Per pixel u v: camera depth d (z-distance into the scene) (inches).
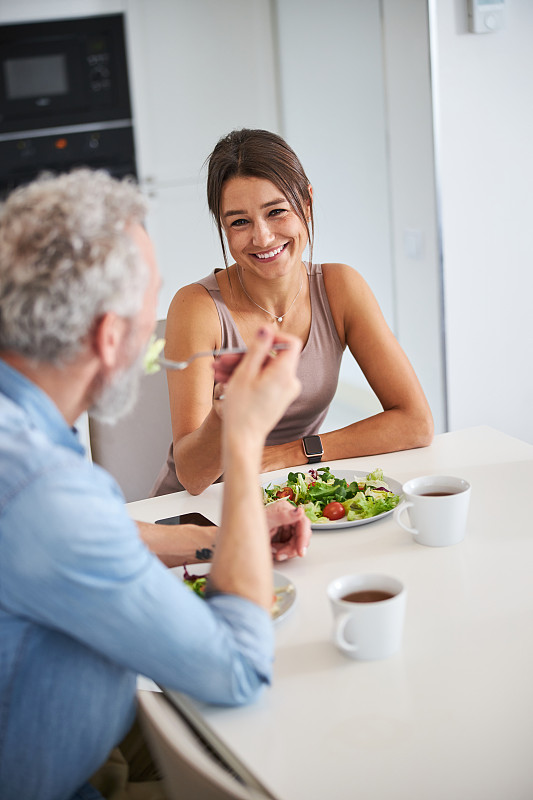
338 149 114.8
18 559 30.1
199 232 120.1
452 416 117.4
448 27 103.1
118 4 113.2
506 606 40.9
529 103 109.0
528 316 117.0
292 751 32.5
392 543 48.4
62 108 116.0
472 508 52.1
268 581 36.7
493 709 33.9
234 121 117.5
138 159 118.5
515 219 112.7
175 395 66.2
